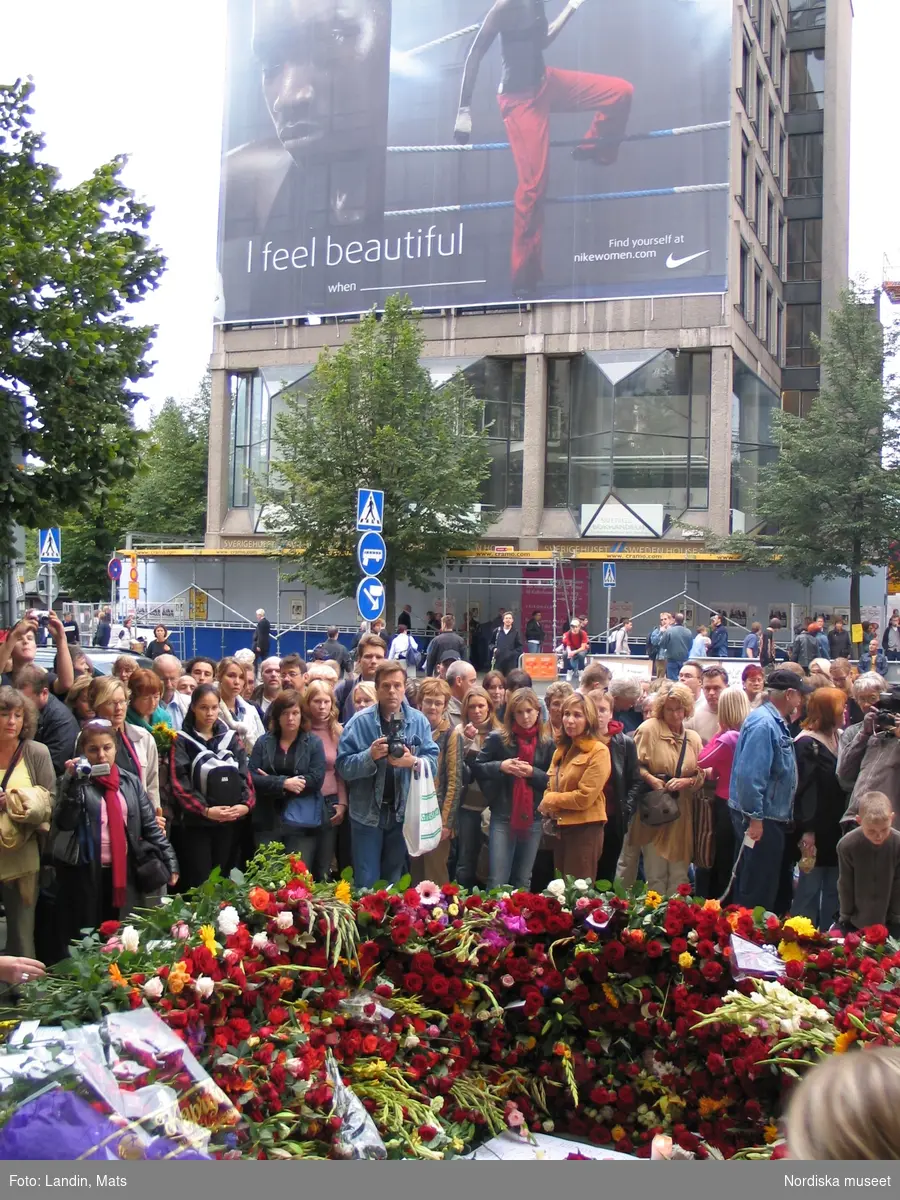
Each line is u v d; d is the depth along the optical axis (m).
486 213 41.84
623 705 9.73
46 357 11.77
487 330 42.06
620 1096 4.07
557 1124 4.16
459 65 42.19
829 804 7.86
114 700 6.62
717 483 39.19
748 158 42.19
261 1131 3.03
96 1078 2.73
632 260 40.06
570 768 7.66
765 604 37.81
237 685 9.02
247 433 46.38
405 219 43.00
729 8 38.91
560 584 39.09
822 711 7.91
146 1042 2.93
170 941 3.69
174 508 62.66
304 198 44.66
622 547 40.00
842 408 36.47
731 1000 3.89
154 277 13.14
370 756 7.46
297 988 3.82
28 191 12.36
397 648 23.12
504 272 41.56
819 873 7.97
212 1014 3.47
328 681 8.99
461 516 37.31
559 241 40.84
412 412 36.34
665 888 8.71
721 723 8.54
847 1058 1.75
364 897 4.25
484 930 4.19
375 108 43.47
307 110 44.47
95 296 12.10
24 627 8.58
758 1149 3.58
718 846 8.45
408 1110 3.64
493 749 8.12
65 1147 2.55
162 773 7.32
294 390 44.56
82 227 12.37
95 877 6.23
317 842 8.01
